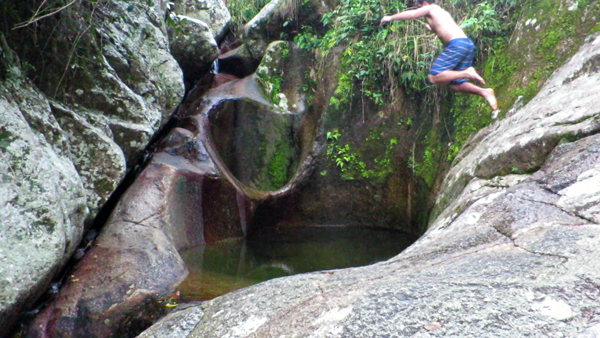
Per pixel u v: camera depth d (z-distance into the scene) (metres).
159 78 6.09
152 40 6.10
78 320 3.73
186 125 6.96
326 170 7.35
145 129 5.33
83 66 4.84
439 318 1.91
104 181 4.63
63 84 4.66
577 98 4.09
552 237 2.42
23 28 4.25
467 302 1.96
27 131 3.60
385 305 2.07
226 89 7.88
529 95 5.25
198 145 6.45
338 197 7.42
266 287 2.77
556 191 2.96
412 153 6.90
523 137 4.08
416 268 2.55
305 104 7.78
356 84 7.21
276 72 8.00
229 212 6.50
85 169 4.52
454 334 1.80
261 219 7.26
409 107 7.05
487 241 2.72
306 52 8.04
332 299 2.30
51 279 3.82
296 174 7.37
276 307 2.45
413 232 6.87
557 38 5.30
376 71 7.09
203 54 7.47
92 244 4.67
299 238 6.82
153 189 5.55
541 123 4.08
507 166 4.12
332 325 2.05
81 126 4.52
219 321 2.53
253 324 2.37
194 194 6.12
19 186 3.37
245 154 7.50
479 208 3.37
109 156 4.67
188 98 7.94
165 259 4.63
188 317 2.71
